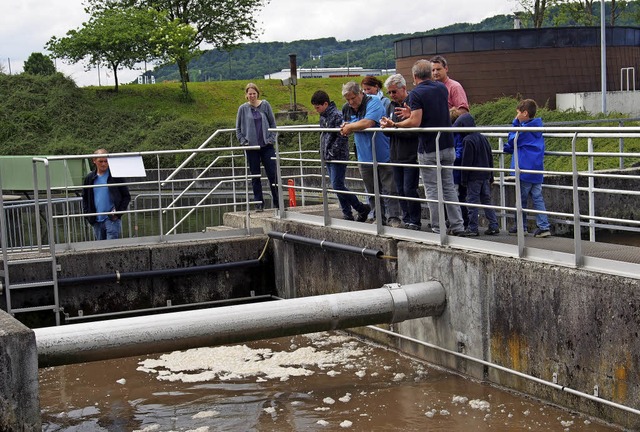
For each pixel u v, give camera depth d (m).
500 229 10.37
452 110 10.37
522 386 8.38
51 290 11.84
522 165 9.67
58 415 8.87
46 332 8.48
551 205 13.74
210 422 8.34
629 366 7.15
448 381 9.07
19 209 12.86
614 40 30.64
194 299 12.70
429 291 9.38
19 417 7.03
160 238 12.73
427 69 9.60
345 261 11.22
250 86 13.37
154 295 12.47
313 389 9.12
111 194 12.81
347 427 7.95
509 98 28.55
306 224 12.12
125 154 12.47
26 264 11.72
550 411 7.90
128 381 9.81
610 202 14.35
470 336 9.02
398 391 8.88
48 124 38.38
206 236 12.95
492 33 29.92
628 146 19.92
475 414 8.02
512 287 8.37
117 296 12.27
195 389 9.38
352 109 11.16
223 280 12.87
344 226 11.45
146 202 24.36
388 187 11.00
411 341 10.03
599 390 7.46
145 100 41.34
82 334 8.54
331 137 11.49
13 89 39.62
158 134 36.41
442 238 9.50
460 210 9.87
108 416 8.73
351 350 10.55
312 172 27.25
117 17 42.31
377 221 10.57
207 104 41.75
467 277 8.99
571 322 7.70
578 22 36.44
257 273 13.06
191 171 32.44
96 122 39.03
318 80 46.16
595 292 7.42
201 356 10.59
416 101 9.50
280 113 37.41
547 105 28.36
